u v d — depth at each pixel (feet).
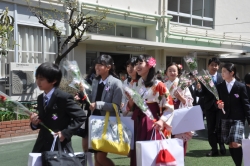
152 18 44.62
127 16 41.68
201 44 51.49
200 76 16.81
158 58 46.57
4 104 10.22
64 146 9.86
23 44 32.65
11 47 28.60
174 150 10.96
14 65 28.81
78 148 21.62
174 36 47.73
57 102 9.64
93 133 11.76
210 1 53.11
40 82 9.64
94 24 32.40
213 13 53.36
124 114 13.34
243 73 55.83
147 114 11.54
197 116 14.67
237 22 56.49
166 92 11.80
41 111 9.78
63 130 9.53
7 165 17.70
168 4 47.98
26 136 24.14
